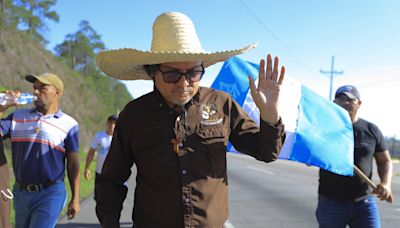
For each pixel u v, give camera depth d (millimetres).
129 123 1840
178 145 1757
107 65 2016
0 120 3260
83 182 9258
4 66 23844
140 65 1970
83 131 33531
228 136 1872
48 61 33188
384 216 6512
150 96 1865
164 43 1811
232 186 9727
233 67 2855
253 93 1799
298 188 9539
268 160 1824
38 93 3289
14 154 3256
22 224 3281
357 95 3188
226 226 5438
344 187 3084
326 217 3174
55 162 3264
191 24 1858
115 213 1920
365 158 3127
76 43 70250
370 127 3176
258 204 7152
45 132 3242
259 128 1904
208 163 1782
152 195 1792
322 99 2885
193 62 1743
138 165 1849
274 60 1779
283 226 5492
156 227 1784
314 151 2746
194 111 1816
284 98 2764
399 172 18141
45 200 3199
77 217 5586
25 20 42812
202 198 1750
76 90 38500
